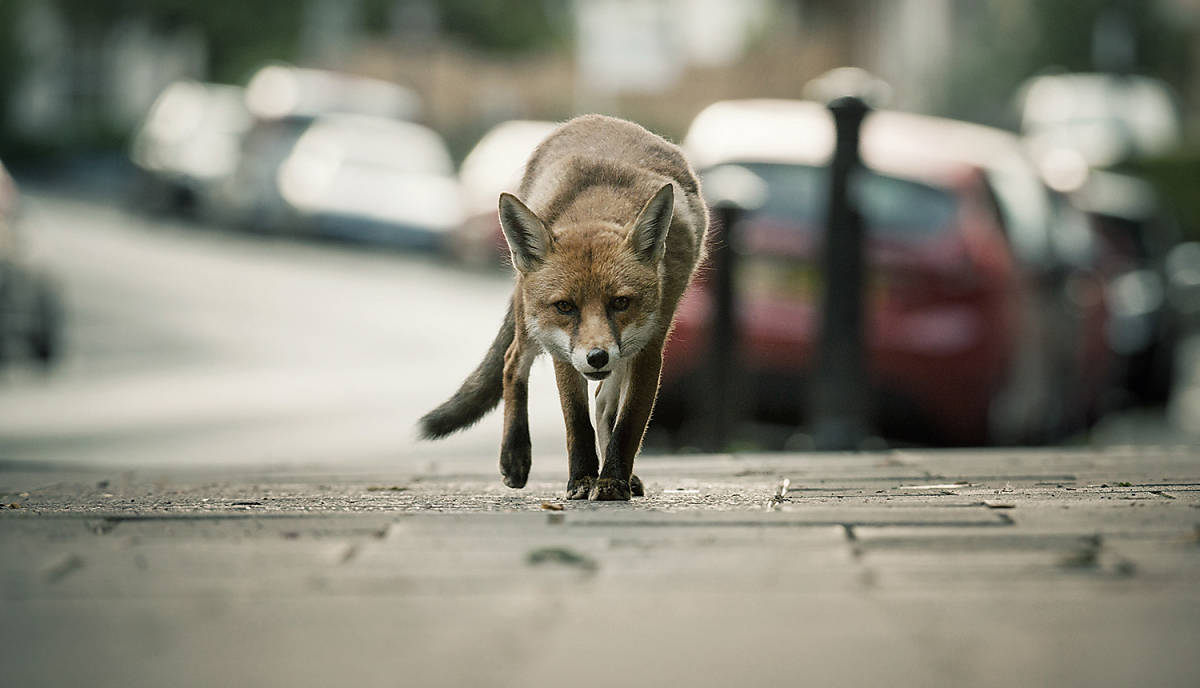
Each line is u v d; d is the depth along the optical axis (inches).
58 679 152.6
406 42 2684.5
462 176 1437.0
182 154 1681.8
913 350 533.3
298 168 1471.5
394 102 1628.9
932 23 2198.6
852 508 250.8
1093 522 230.8
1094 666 153.9
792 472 358.9
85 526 232.5
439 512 250.5
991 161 584.7
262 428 618.5
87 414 651.5
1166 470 344.8
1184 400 926.4
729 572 196.5
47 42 3016.7
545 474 376.8
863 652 159.6
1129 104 1491.1
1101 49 2143.2
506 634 167.5
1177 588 186.2
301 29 2844.5
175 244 1475.1
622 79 2628.0
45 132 2945.4
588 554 208.1
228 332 952.9
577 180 324.8
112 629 171.0
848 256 481.1
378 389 738.2
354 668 154.9
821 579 192.1
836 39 2244.1
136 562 204.7
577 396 309.9
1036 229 622.2
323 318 1023.6
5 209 808.3
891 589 186.9
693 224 328.5
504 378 323.9
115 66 3021.7
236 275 1248.2
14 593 187.6
